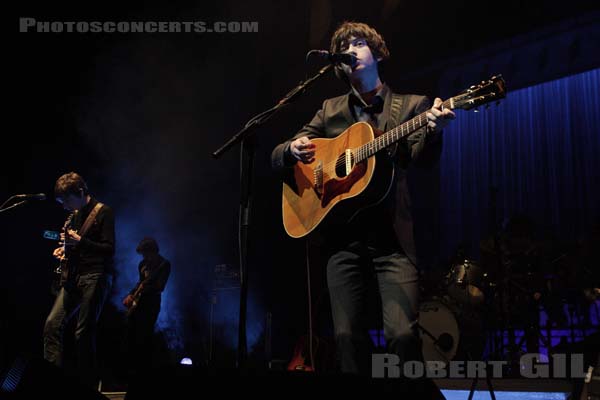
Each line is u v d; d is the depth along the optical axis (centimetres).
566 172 907
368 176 238
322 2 885
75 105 841
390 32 926
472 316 554
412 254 230
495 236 550
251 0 905
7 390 208
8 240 771
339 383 165
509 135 976
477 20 902
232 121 933
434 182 1000
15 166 787
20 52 793
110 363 720
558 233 898
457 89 966
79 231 440
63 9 814
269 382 169
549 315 578
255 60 927
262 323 901
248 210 255
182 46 897
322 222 251
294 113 938
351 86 267
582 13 823
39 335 766
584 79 907
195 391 173
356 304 235
